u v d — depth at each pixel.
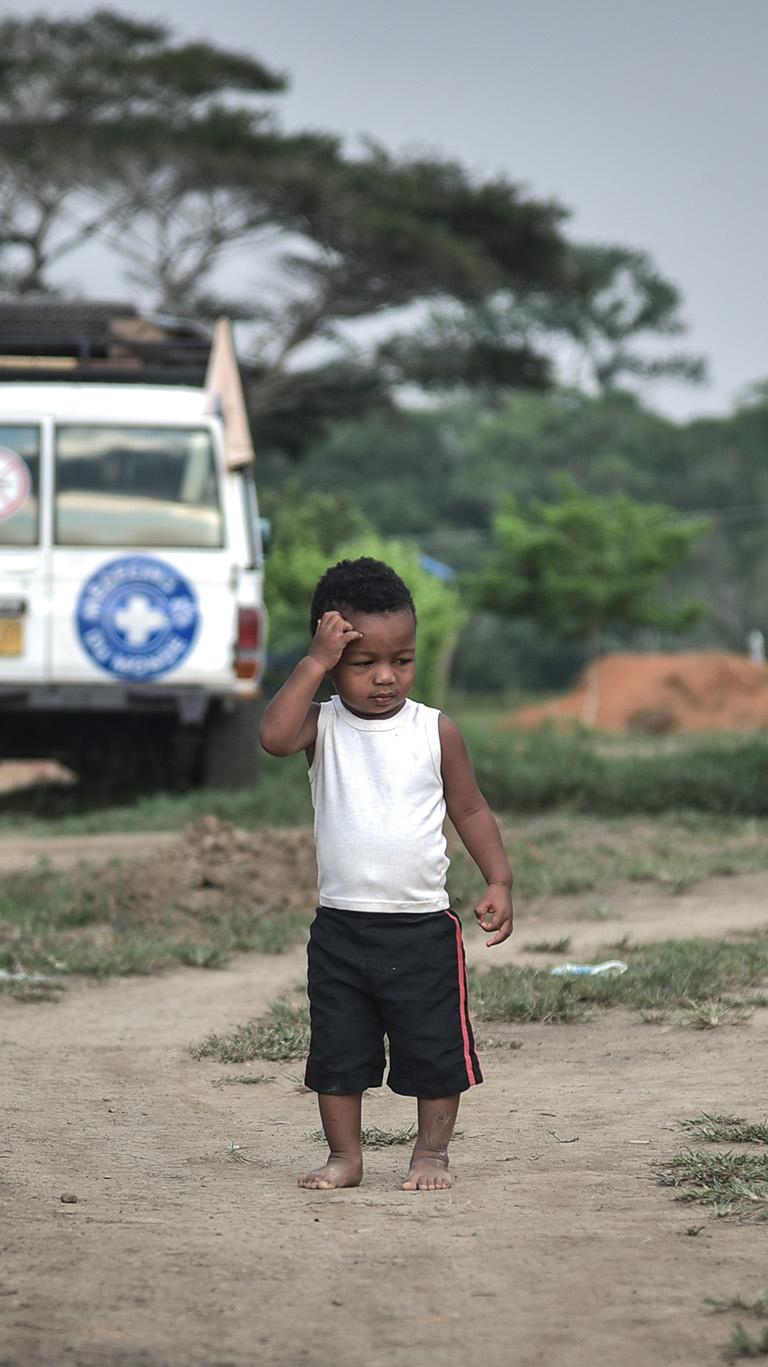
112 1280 4.75
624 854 17.61
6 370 22.17
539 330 108.31
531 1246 5.09
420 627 52.12
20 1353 4.14
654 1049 8.60
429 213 47.22
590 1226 5.32
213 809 20.62
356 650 5.91
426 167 47.38
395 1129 7.23
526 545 59.25
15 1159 6.44
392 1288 4.68
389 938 5.95
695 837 19.20
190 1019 10.00
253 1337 4.28
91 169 44.09
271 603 50.56
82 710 21.34
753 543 101.44
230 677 21.16
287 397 48.19
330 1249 5.09
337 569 6.03
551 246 48.38
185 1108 7.59
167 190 44.91
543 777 21.70
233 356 22.03
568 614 59.81
